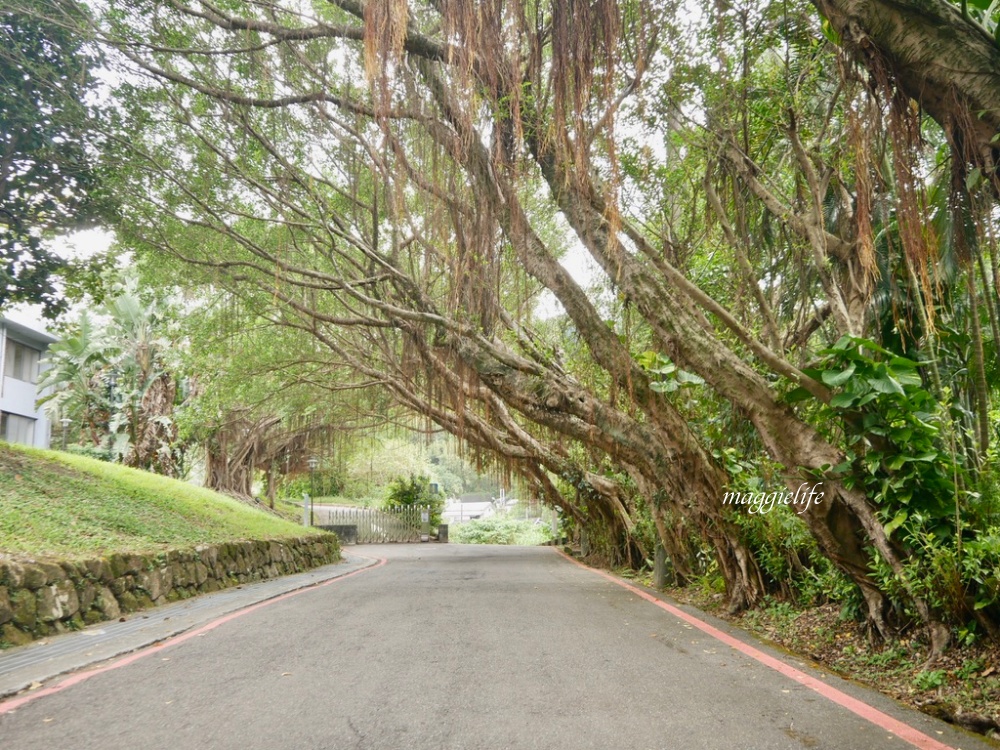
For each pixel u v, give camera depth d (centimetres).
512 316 1443
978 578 541
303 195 1366
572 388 1029
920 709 512
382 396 2695
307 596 1181
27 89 1136
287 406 2634
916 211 498
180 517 1526
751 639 768
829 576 787
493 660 640
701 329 839
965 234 546
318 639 748
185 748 410
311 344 2056
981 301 911
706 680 572
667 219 1155
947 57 450
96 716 474
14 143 1146
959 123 455
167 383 2650
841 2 486
